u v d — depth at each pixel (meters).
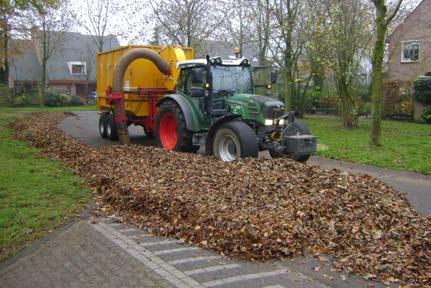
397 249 5.11
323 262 4.78
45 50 38.03
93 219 6.27
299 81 24.20
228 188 6.78
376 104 13.70
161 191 6.66
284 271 4.56
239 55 13.02
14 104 38.75
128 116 14.75
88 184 8.18
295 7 20.08
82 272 4.52
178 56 13.76
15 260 4.89
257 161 8.53
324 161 11.80
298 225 5.53
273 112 10.30
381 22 13.20
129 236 5.57
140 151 10.16
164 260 4.79
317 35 19.66
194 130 11.75
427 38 29.17
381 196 6.95
